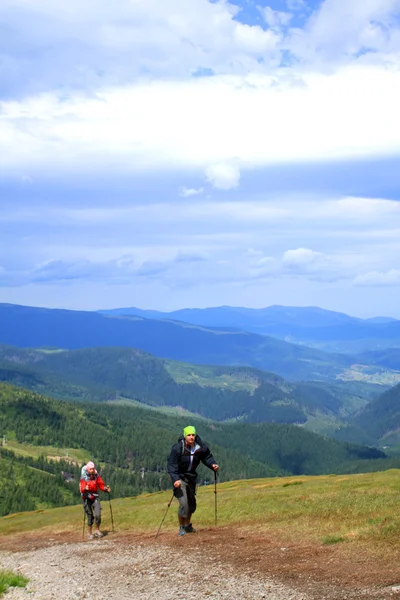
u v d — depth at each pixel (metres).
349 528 21.77
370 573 15.52
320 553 18.62
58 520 52.97
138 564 20.81
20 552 30.61
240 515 29.62
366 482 45.31
